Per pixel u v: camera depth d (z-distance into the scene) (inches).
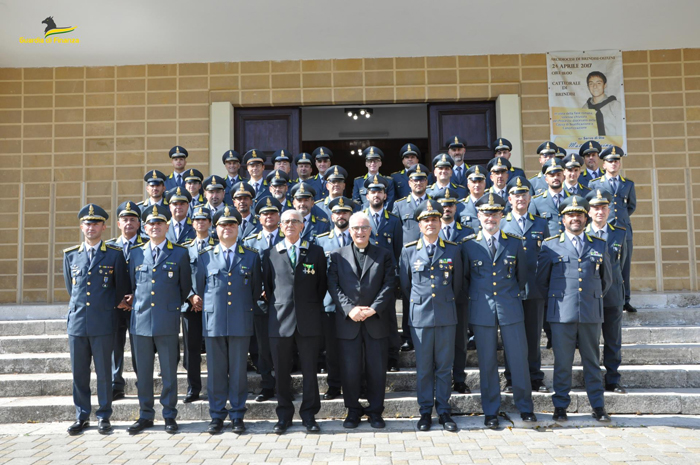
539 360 233.3
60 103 382.9
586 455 176.6
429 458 176.9
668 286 364.5
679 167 371.2
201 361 254.8
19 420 227.6
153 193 278.7
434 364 213.6
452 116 385.1
